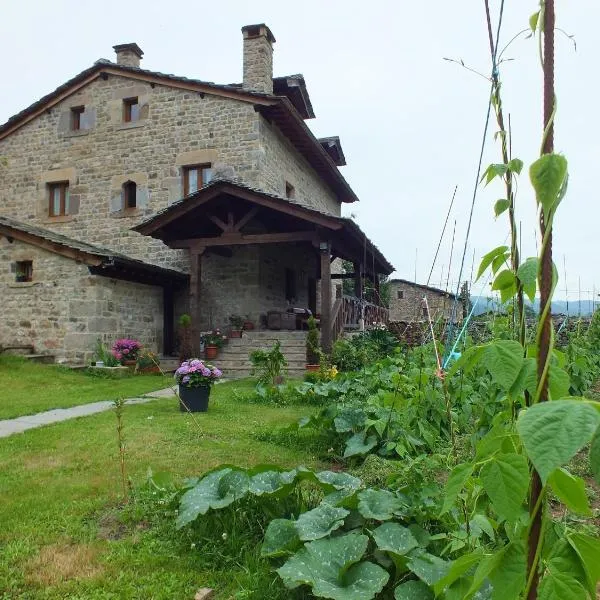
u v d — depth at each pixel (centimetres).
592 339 938
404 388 450
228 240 1087
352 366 963
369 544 246
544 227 93
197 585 239
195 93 1297
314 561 216
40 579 241
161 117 1327
